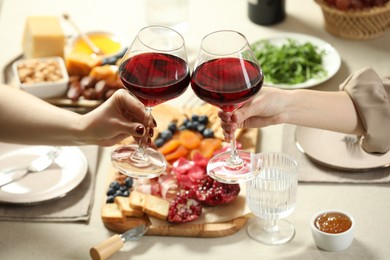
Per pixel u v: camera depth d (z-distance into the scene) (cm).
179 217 183
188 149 210
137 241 182
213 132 216
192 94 236
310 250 177
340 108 189
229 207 189
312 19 274
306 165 203
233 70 141
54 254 180
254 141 212
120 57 248
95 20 281
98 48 260
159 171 162
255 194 177
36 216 190
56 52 252
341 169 200
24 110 186
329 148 206
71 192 197
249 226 185
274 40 258
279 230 183
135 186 197
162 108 226
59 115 183
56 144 184
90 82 236
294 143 211
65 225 189
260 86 145
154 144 211
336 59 245
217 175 160
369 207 189
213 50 147
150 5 276
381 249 176
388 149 197
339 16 254
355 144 206
